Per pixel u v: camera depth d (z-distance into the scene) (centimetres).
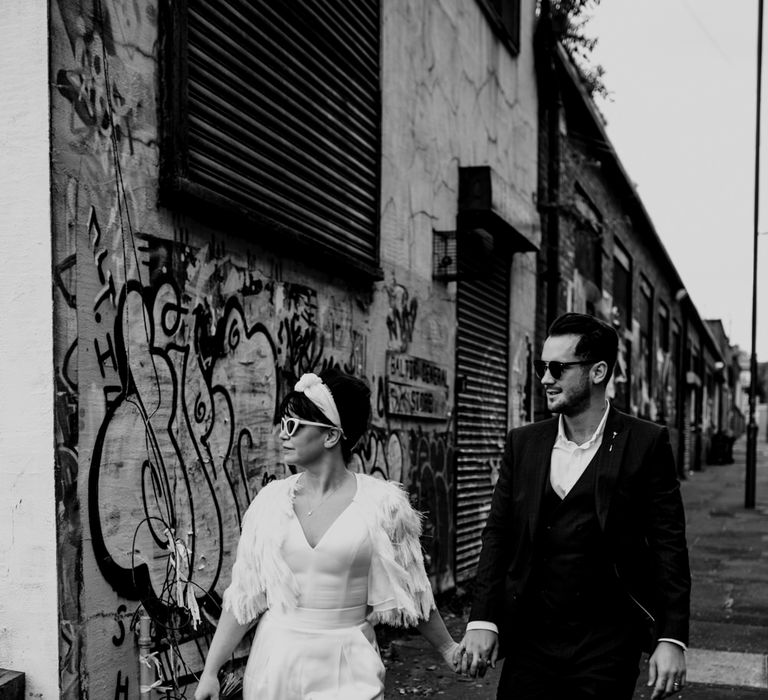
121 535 325
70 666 296
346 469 262
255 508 253
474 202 794
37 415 294
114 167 327
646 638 275
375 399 605
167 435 356
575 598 274
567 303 1204
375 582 249
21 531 294
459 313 804
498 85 929
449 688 490
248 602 247
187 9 367
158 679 334
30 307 296
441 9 756
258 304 437
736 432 7706
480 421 863
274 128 455
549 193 1120
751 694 504
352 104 566
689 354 3095
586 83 1292
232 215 389
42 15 294
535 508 280
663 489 278
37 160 295
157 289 351
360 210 577
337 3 541
